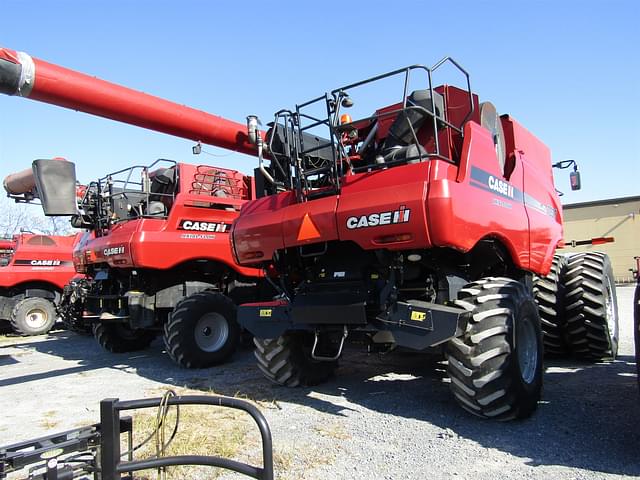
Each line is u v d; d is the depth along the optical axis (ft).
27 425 14.15
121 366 23.45
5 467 6.89
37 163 12.68
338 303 13.56
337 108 14.02
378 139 16.84
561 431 11.50
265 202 15.92
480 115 15.71
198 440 11.69
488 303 12.08
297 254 15.56
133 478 8.55
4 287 41.39
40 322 40.78
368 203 12.57
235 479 9.70
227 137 18.93
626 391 14.69
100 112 15.44
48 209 12.71
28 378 20.85
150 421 13.37
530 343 13.21
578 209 93.09
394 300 12.91
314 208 13.79
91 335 38.42
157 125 17.07
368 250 13.52
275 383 17.21
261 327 15.58
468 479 9.30
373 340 13.28
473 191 12.66
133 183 25.36
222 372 20.76
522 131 18.45
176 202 23.47
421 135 15.05
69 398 17.10
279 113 14.94
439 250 13.88
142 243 22.06
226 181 26.09
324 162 17.72
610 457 9.89
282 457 10.62
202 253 23.91
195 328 21.85
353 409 14.11
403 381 17.31
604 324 18.31
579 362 19.56
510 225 14.37
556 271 18.94
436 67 12.64
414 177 12.17
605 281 19.08
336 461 10.39
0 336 40.09
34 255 42.16
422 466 9.97
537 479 9.12
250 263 16.15
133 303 22.99
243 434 12.21
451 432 11.78
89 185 26.21
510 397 11.65
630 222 87.97
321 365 17.13
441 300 13.76
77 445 7.60
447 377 17.78
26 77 13.15
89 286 30.63
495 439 11.21
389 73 12.87
